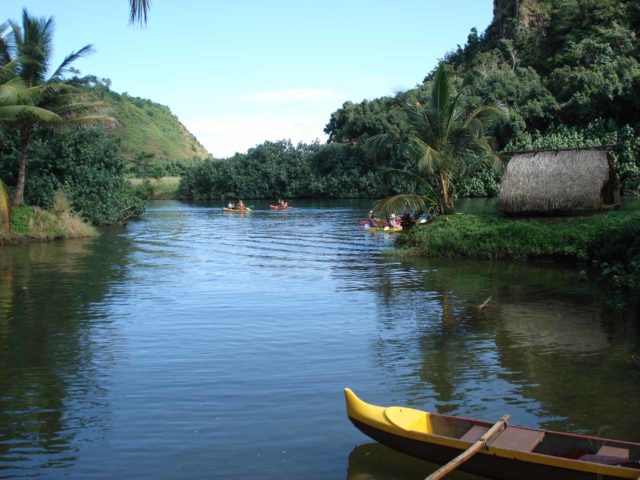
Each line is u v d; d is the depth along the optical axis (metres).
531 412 7.46
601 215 20.41
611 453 5.58
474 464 5.81
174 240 28.89
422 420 6.44
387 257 22.11
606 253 17.88
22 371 9.23
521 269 18.42
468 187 51.09
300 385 8.52
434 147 23.31
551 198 21.42
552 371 9.00
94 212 36.03
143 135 124.44
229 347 10.47
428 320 12.29
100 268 19.83
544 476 5.42
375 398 7.99
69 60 28.36
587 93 52.44
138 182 82.25
